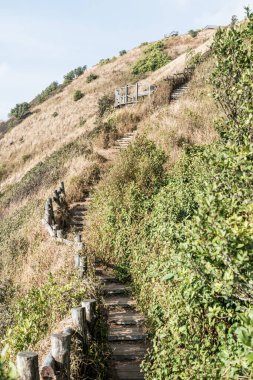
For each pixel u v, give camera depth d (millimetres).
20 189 21047
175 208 9672
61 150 23312
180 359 5113
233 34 7031
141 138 17016
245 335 2922
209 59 26078
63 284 7973
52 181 17984
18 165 33188
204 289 4656
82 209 14578
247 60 6922
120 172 14781
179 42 47344
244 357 3514
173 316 5469
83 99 42625
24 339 6023
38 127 41438
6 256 12547
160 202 10961
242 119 6438
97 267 10398
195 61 27906
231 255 3930
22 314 7293
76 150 20078
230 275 3895
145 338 7117
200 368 4672
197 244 4340
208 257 4285
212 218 4293
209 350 4867
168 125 17750
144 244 9570
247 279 3969
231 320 4859
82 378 5215
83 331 5523
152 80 34344
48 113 43969
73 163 18297
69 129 37531
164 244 8516
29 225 13852
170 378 5113
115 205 12250
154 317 6676
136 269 9195
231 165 5301
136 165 14781
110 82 44562
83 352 5414
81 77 51500
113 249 10758
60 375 4578
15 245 12875
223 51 7113
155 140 16875
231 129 6996
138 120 21609
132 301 8695
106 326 6996
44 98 51188
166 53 44125
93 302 6020
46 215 12625
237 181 5457
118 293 9078
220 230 3934
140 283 8680
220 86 7172
